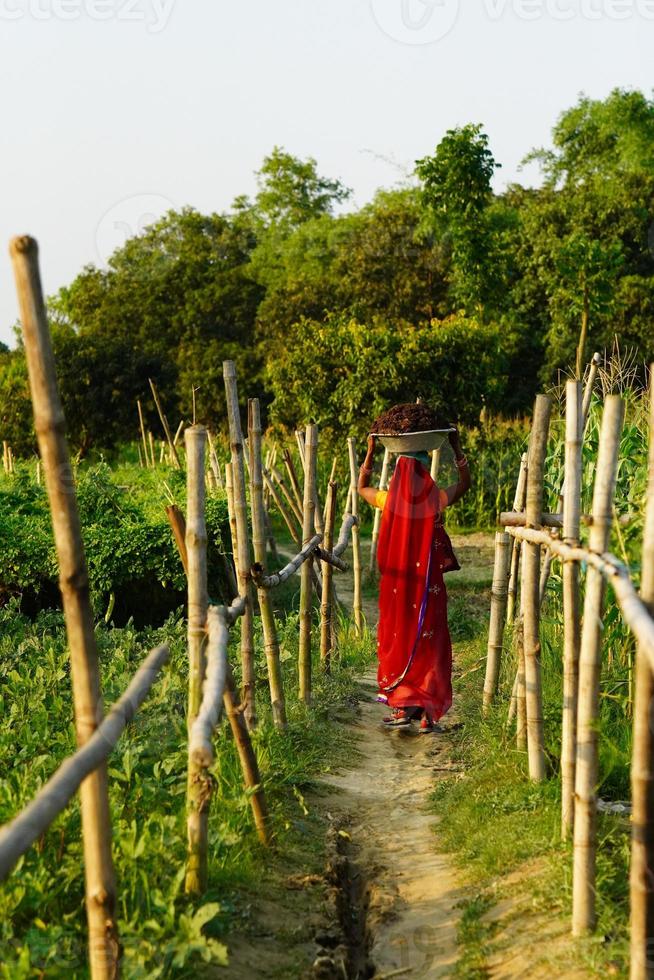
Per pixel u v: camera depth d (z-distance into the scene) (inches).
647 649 106.6
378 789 232.2
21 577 366.3
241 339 1449.3
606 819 174.1
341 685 312.2
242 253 1721.2
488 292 920.3
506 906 158.7
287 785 221.1
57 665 255.3
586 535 194.4
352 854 197.8
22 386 1066.1
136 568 355.9
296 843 194.1
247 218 2092.8
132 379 1190.9
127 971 128.3
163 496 445.1
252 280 1499.8
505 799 202.1
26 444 1054.4
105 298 1427.2
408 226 1196.5
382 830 206.7
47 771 188.4
